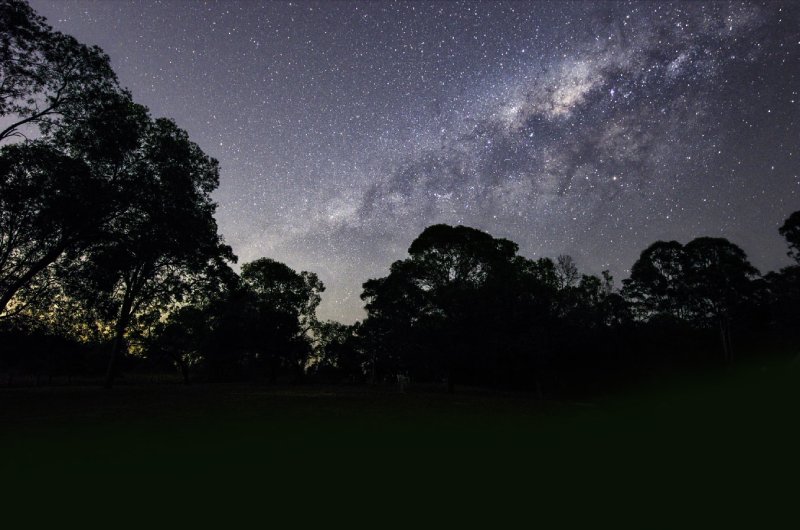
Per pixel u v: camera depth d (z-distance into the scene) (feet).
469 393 115.03
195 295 108.88
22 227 64.18
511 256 136.67
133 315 106.42
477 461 29.71
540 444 36.14
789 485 23.93
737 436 39.01
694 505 20.81
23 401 69.31
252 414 55.16
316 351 200.54
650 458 30.76
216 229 94.12
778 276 135.95
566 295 119.14
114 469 26.66
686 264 151.43
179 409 60.39
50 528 17.71
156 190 74.13
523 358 115.24
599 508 20.40
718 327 147.43
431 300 124.47
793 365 79.25
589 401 93.50
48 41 62.69
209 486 23.38
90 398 75.87
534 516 19.42
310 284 197.16
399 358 132.77
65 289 77.46
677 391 96.22
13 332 79.61
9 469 26.55
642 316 150.92
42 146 64.59
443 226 134.41
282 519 18.89
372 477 25.40
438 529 17.92
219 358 176.24
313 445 34.68
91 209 66.18
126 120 71.77
